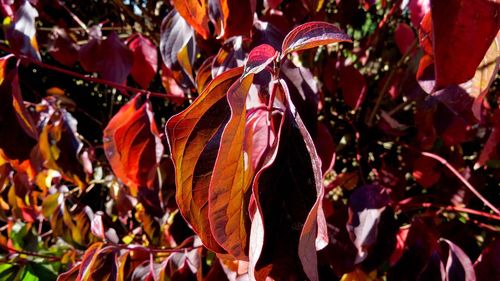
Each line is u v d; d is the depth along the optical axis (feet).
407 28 1.64
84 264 1.02
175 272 1.07
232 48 0.99
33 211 1.82
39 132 1.44
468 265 1.04
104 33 2.35
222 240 0.65
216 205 0.63
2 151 1.23
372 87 2.09
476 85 0.71
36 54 1.16
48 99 1.79
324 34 0.64
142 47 1.53
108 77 1.42
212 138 0.69
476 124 1.41
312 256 0.60
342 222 1.14
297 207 0.69
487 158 1.03
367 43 1.85
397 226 1.12
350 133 1.94
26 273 1.76
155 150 1.24
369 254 1.13
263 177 0.70
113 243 1.13
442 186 1.63
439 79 0.69
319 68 1.87
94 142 2.85
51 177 1.66
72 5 2.39
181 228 1.44
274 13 1.31
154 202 1.43
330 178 2.17
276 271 0.71
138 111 1.25
